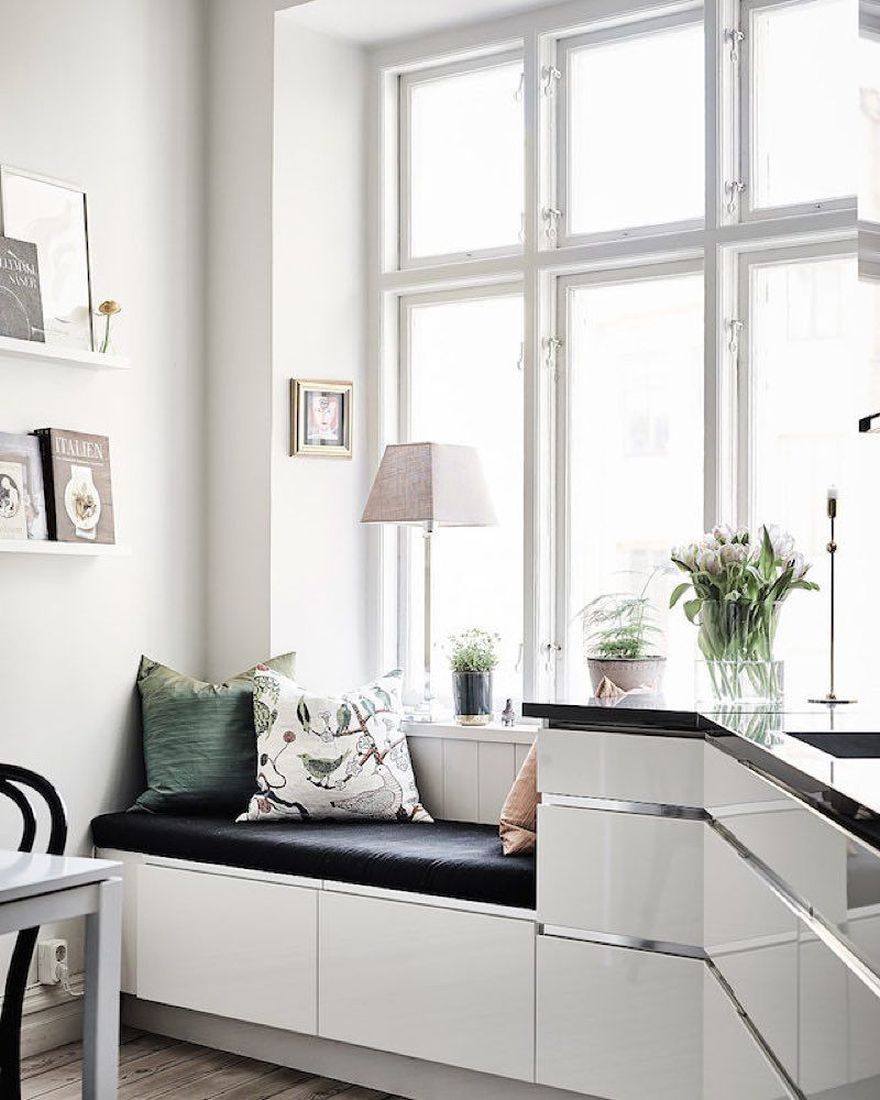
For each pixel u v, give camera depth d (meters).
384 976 3.28
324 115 4.25
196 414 4.19
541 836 3.03
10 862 2.47
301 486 4.16
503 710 3.95
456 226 4.30
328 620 4.24
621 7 3.88
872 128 2.57
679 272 3.86
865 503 3.05
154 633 4.04
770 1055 2.02
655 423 3.94
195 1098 3.30
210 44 4.23
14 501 3.50
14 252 3.55
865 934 1.45
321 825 3.68
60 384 3.74
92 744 3.83
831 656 3.28
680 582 3.86
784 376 3.72
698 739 2.83
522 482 4.16
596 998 2.95
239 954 3.52
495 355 4.24
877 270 2.53
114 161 3.92
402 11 4.06
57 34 3.75
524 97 4.05
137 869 3.72
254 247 4.13
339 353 4.29
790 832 1.85
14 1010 2.66
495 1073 3.10
